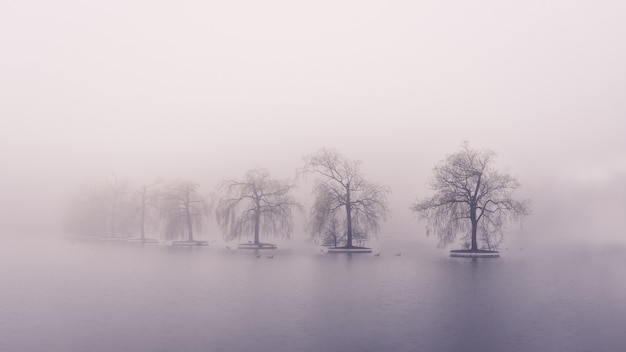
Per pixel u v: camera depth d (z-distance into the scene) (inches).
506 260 2242.9
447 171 2380.7
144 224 3804.1
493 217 2391.7
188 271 1759.4
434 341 821.9
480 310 1065.5
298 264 2015.3
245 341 819.4
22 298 1195.3
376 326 920.9
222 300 1179.9
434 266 1948.8
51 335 850.1
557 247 3208.7
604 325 926.4
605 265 2005.4
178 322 949.8
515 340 826.2
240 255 2482.8
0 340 818.2
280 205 2997.0
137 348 778.8
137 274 1665.8
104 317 989.2
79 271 1745.8
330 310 1064.8
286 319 979.3
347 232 2765.7
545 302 1155.9
